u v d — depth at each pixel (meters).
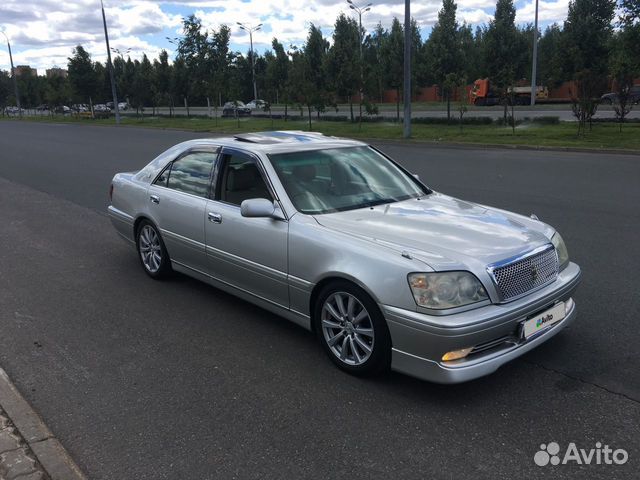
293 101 30.58
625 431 3.07
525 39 41.25
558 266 3.84
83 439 3.08
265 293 4.31
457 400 3.40
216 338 4.37
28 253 6.89
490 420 3.19
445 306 3.20
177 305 5.07
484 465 2.81
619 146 16.83
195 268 5.10
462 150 18.34
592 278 5.47
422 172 13.23
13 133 34.06
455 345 3.18
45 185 12.48
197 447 3.00
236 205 4.54
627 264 5.89
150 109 70.12
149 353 4.13
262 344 4.25
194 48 38.97
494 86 32.50
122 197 6.02
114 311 4.96
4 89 77.56
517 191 10.44
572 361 3.84
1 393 3.52
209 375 3.79
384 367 3.56
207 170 4.91
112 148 21.58
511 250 3.50
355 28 39.50
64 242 7.40
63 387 3.65
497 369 3.62
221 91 35.25
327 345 3.87
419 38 51.91
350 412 3.30
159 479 2.76
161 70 45.41
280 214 4.07
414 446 2.97
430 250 3.41
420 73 39.62
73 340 4.37
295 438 3.06
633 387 3.51
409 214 4.07
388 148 19.78
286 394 3.52
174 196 5.20
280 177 4.29
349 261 3.55
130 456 2.93
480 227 3.83
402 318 3.28
